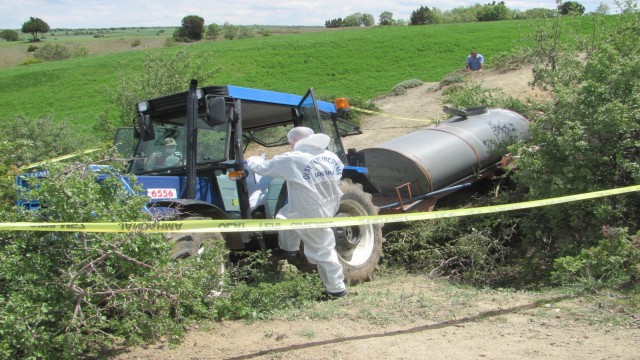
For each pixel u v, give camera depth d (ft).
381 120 63.52
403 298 19.53
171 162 21.43
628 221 22.94
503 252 24.57
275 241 22.79
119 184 16.07
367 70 132.98
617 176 23.56
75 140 44.80
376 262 23.71
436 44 153.07
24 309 13.64
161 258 15.58
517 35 153.38
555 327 15.66
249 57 155.84
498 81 67.92
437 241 26.37
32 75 153.07
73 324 13.97
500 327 15.94
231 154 21.18
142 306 14.94
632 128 22.76
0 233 14.75
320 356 14.33
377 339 15.44
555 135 24.54
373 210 23.98
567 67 34.35
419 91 82.69
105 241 14.74
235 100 21.08
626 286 18.48
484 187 30.73
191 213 19.74
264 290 18.65
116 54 189.16
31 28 361.10
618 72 23.84
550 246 23.91
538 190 23.82
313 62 146.72
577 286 19.19
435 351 14.30
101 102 117.80
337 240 22.49
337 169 20.31
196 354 15.05
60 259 14.78
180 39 261.65
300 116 23.73
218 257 17.95
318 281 20.02
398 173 27.55
